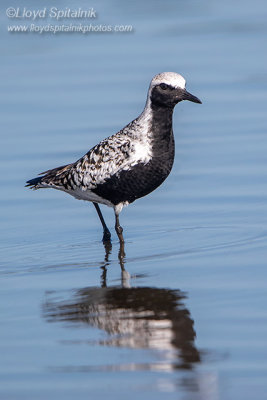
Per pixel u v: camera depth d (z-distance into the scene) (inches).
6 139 829.8
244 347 397.7
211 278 497.7
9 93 983.0
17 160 772.6
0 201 689.6
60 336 422.6
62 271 534.6
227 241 572.4
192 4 1381.6
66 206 683.4
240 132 824.3
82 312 455.8
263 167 726.5
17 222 645.3
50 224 641.6
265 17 1283.2
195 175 721.0
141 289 486.9
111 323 438.3
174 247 570.3
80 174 595.5
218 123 857.5
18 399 354.0
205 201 663.8
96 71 1053.8
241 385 361.1
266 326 420.2
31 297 484.4
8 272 536.7
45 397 355.6
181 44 1158.3
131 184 585.3
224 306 450.3
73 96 960.9
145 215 649.6
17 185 721.0
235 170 724.0
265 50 1110.4
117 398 353.4
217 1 1402.6
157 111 574.6
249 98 931.3
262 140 796.6
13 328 434.6
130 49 1150.3
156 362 388.5
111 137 592.4
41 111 914.1
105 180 585.6
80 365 387.2
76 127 854.5
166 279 502.0
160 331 423.8
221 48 1131.3
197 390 359.3
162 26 1254.9
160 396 354.6
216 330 418.9
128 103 922.1
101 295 482.0
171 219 634.8
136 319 442.0
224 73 1022.4
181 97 568.1
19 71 1073.5
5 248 590.2
